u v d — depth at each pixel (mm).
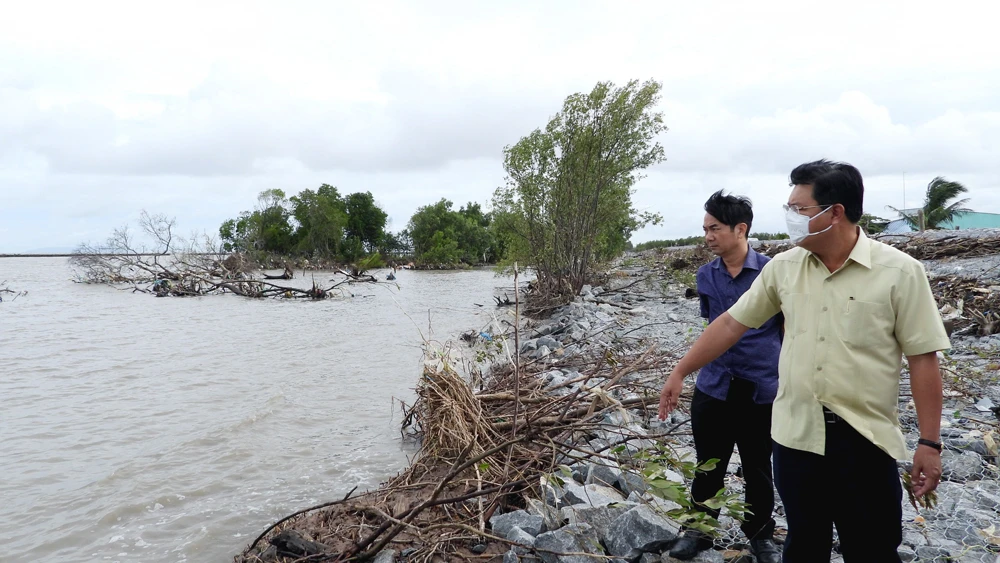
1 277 50250
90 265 37812
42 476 5895
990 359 6922
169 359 11992
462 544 3889
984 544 3242
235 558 4242
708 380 3189
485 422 5426
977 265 13133
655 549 3316
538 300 18750
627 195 18719
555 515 3801
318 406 8266
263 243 68812
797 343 2354
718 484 3369
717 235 3195
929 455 2102
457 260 68125
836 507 2305
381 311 21406
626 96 17266
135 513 5055
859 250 2229
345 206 78438
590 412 4938
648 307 16109
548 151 18031
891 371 2182
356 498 4914
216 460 6219
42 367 11234
